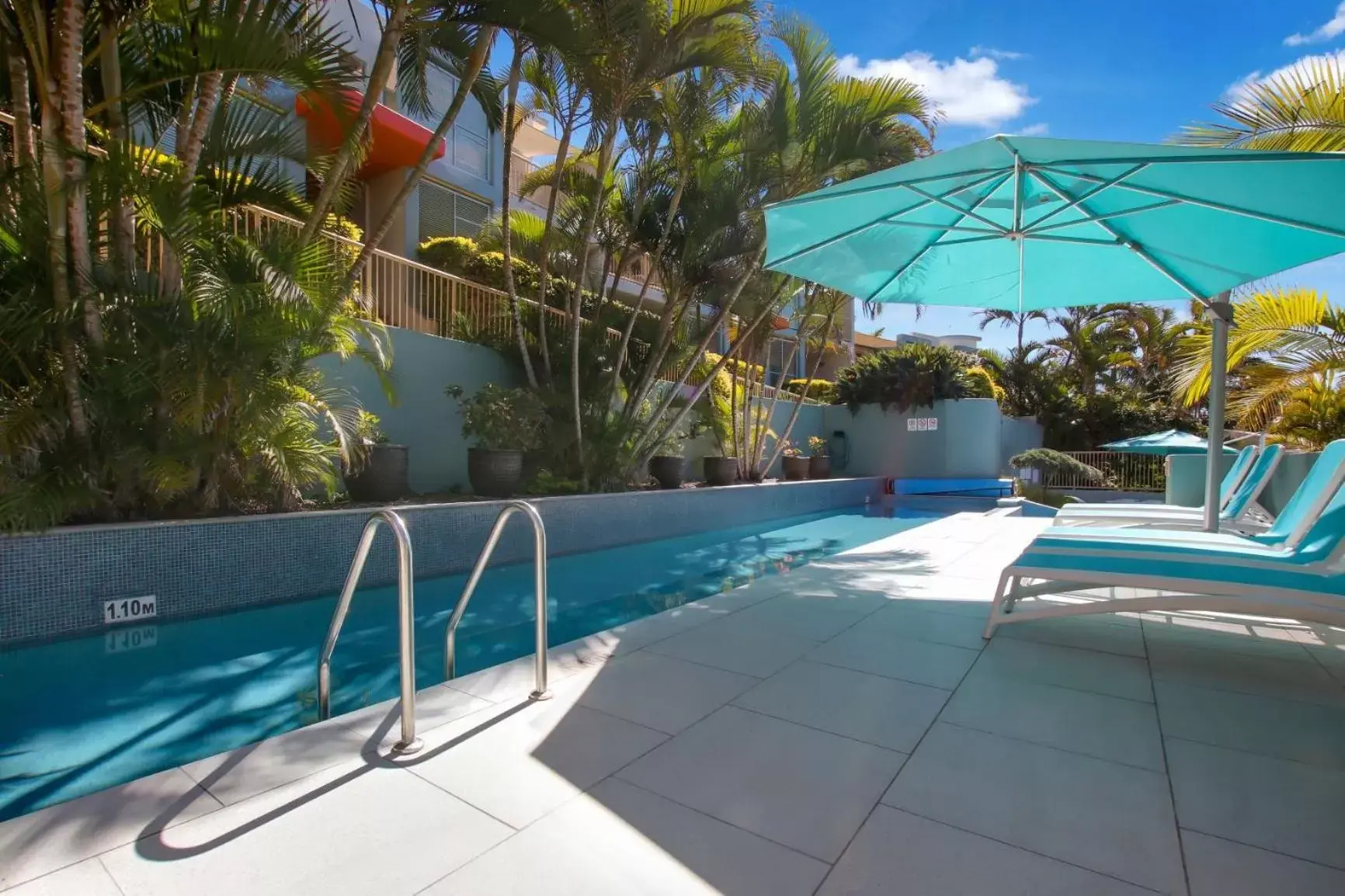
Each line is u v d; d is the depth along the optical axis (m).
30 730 3.06
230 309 4.58
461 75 7.59
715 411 12.91
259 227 6.72
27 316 4.23
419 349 8.73
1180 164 3.52
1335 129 5.52
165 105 5.47
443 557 6.52
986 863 1.84
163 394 4.72
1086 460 18.69
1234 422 8.96
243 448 5.19
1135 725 2.71
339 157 5.58
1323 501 3.54
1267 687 3.14
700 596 5.83
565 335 9.98
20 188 4.36
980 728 2.70
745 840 1.94
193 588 4.86
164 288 5.16
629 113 8.67
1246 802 2.14
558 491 8.59
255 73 4.74
